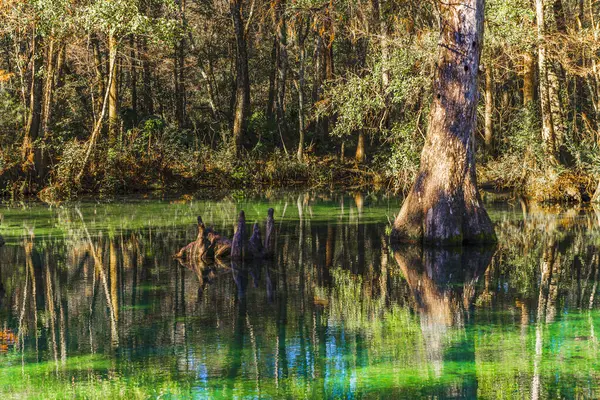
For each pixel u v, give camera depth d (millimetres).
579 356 6621
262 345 7082
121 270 11289
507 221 17953
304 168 34594
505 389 5750
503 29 20828
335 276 10711
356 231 16062
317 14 21734
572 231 15906
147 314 8391
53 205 22625
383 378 6066
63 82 33219
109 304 8922
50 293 9602
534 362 6465
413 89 20109
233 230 15875
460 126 13789
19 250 13336
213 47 44250
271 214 12648
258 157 36031
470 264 11703
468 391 5707
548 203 22922
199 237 12367
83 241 14445
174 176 30938
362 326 7805
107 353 6863
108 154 28516
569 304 8781
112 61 26766
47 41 27125
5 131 27328
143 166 29969
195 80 47188
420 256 12562
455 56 13570
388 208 21703
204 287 9930
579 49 25031
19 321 8109
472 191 13977
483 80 32812
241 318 8172
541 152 24453
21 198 25297
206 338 7336
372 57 22344
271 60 44500
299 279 10492
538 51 24391
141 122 36594
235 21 35281
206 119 42344
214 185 31891
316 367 6371
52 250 13328
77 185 26875
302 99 35938
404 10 22078
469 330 7602
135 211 20547
